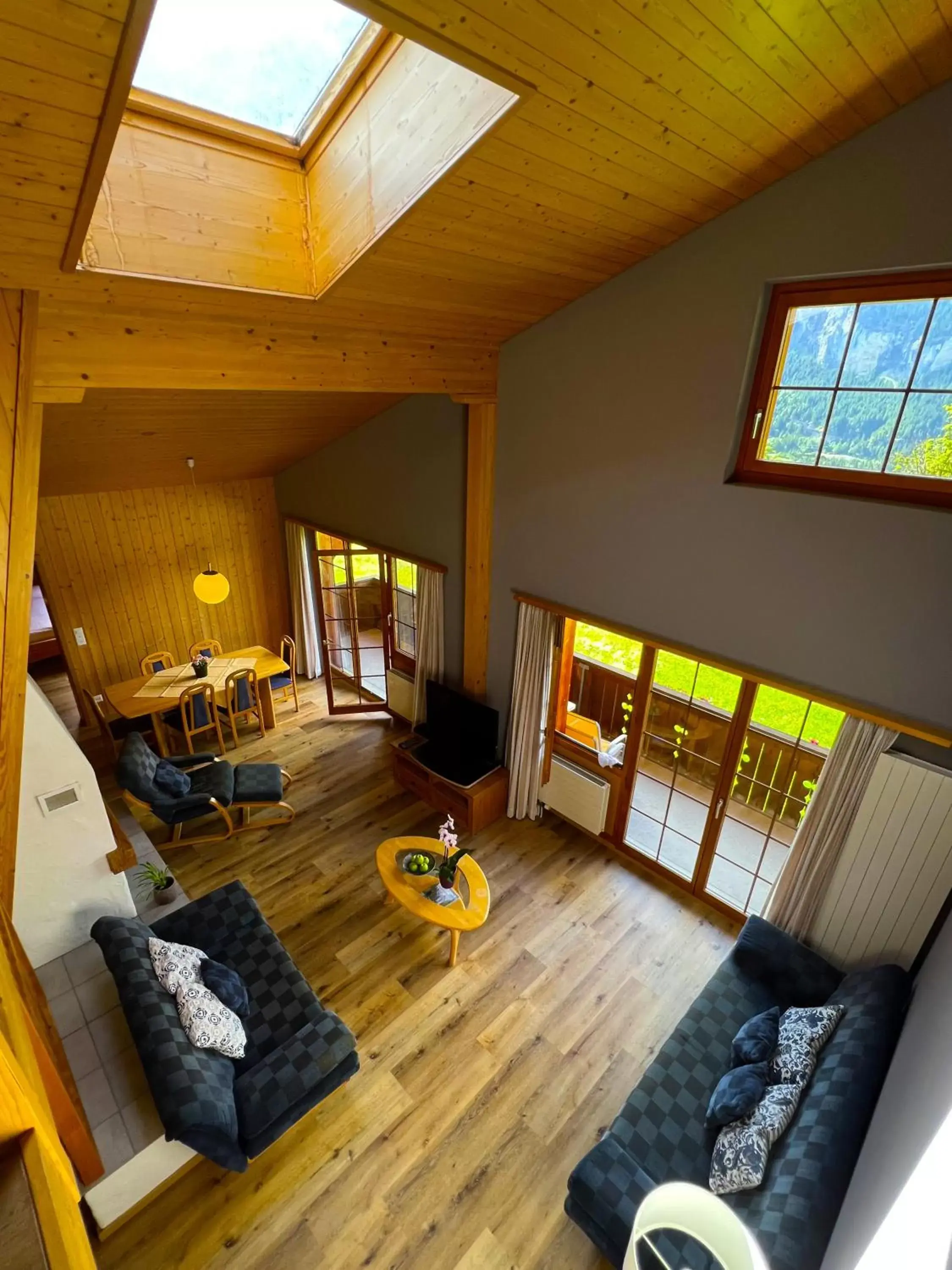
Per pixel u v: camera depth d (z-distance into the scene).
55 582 6.02
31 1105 0.85
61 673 7.59
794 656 3.34
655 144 2.34
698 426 3.40
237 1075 2.88
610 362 3.70
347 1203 2.80
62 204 1.94
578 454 4.04
